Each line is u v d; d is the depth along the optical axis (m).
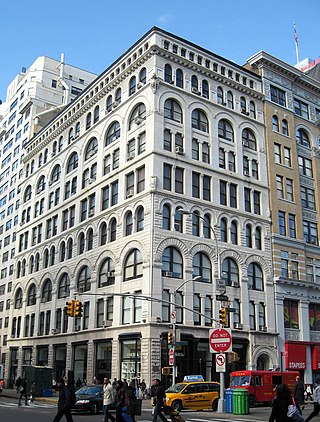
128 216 46.91
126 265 45.53
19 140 88.44
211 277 45.84
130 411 19.16
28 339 61.19
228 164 51.12
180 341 38.84
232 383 37.44
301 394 24.11
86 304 50.69
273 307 49.78
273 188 54.16
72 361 50.66
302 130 61.31
